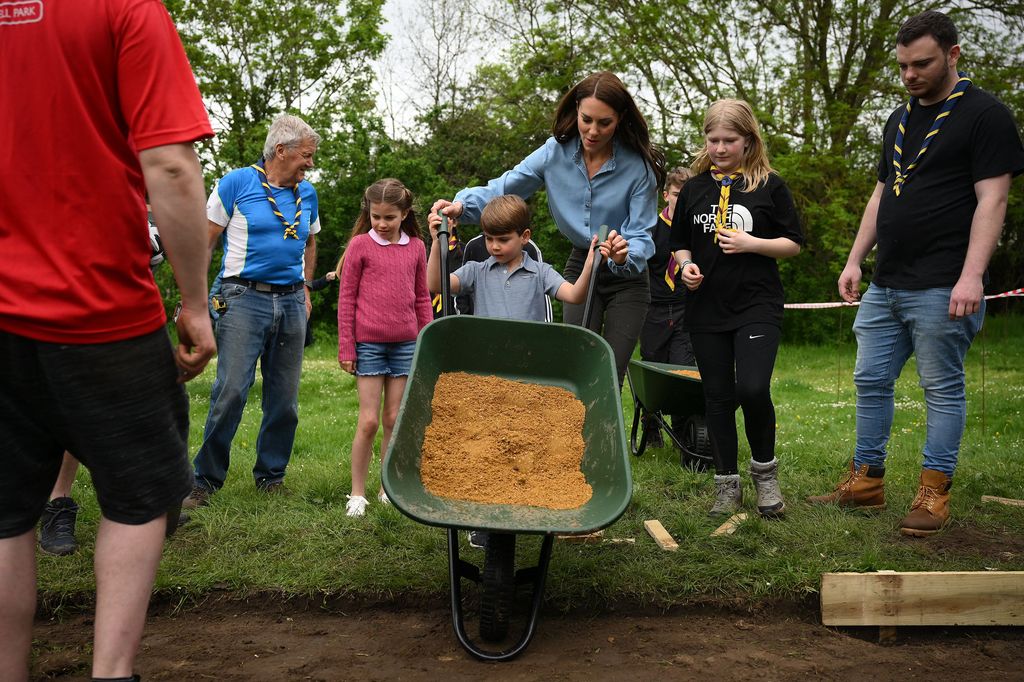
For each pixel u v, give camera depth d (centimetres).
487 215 399
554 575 351
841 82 2025
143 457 221
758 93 2031
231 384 447
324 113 2444
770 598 342
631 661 298
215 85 2369
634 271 412
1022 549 394
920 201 407
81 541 391
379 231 451
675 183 636
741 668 294
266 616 339
